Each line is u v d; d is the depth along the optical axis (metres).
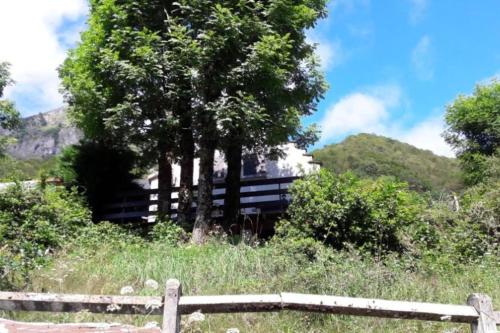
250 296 3.33
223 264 7.89
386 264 8.55
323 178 10.23
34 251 8.01
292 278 7.08
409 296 6.85
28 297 3.32
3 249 7.29
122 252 9.52
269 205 15.41
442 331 5.38
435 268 8.59
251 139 12.62
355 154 51.12
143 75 11.41
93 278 7.49
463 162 23.09
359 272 7.33
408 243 9.77
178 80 12.06
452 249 9.87
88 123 13.62
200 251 9.29
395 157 52.06
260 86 12.16
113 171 16.91
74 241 10.40
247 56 11.49
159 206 14.13
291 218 10.38
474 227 10.45
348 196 9.66
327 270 7.43
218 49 11.20
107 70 12.06
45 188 12.71
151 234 11.72
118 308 3.29
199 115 11.83
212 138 11.96
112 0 12.27
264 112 12.41
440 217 11.49
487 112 22.39
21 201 10.96
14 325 3.15
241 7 11.88
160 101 12.17
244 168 19.78
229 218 13.79
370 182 10.36
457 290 7.36
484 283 7.64
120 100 12.94
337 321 5.67
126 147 15.41
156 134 12.40
